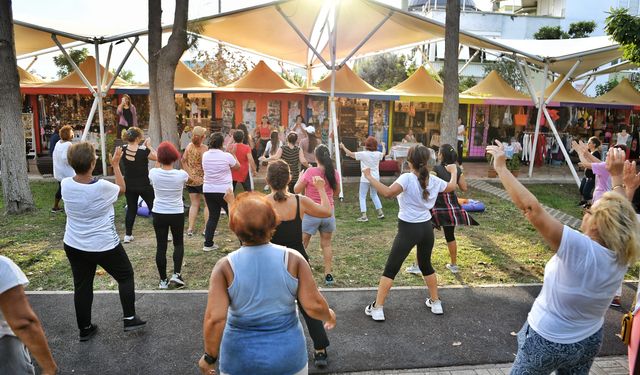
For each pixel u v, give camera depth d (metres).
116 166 4.15
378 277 5.95
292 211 3.73
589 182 10.41
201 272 5.97
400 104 17.09
